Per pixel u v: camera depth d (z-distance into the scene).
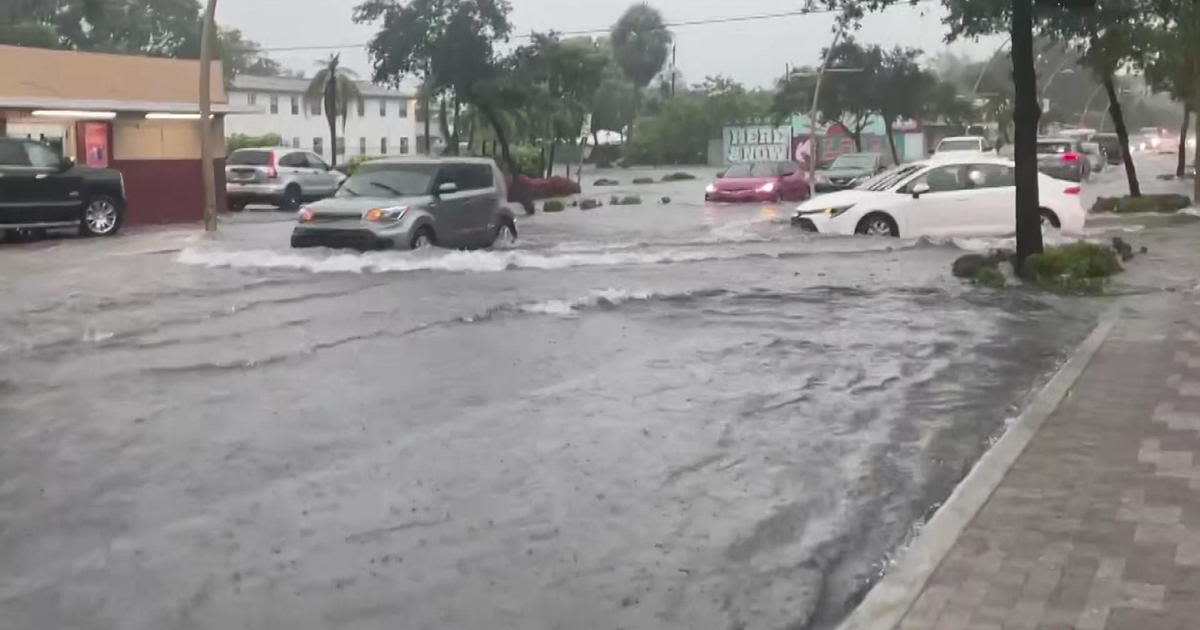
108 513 6.30
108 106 28.08
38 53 27.11
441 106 43.53
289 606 5.14
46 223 22.59
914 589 5.29
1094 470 6.99
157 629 4.91
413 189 19.41
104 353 10.66
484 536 6.02
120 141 29.17
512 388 9.31
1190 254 18.44
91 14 63.25
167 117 30.06
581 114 44.69
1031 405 8.64
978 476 6.94
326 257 17.98
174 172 30.03
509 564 5.66
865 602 5.20
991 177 21.95
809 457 7.52
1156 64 29.16
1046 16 17.88
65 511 6.32
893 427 8.27
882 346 11.23
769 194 36.47
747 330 12.12
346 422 8.20
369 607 5.14
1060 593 5.18
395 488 6.77
